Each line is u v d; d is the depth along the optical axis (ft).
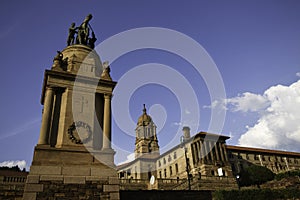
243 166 211.61
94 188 48.83
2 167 184.34
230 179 136.26
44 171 47.19
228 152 212.84
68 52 68.33
